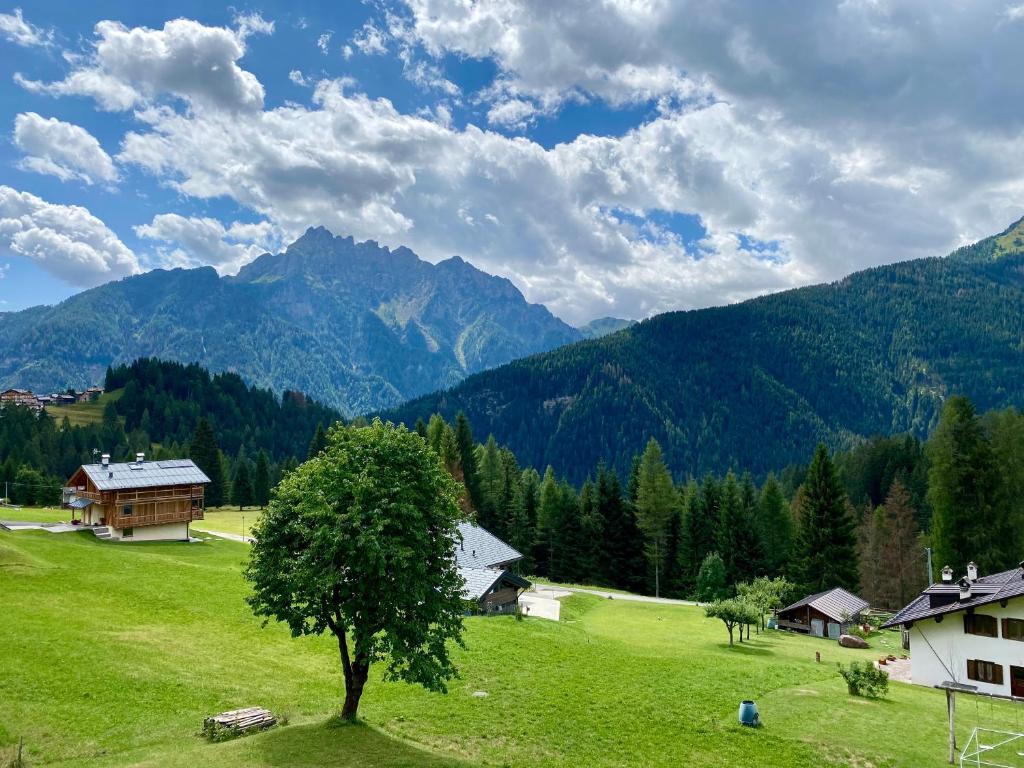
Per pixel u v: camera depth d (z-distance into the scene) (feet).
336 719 93.91
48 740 84.99
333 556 87.15
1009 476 224.74
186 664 117.29
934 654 150.61
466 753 90.74
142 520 257.55
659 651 165.68
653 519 361.10
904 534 312.91
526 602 246.88
